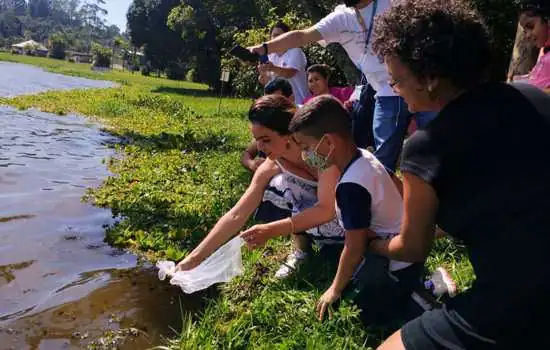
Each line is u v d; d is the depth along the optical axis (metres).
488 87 1.77
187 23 31.94
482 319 1.65
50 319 3.30
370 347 2.70
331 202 3.08
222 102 21.33
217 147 9.48
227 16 29.48
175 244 4.57
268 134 3.35
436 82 1.79
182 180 6.79
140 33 41.06
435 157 1.74
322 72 5.30
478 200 1.67
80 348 3.00
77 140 9.96
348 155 2.83
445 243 3.87
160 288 3.78
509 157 1.65
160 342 3.10
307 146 2.83
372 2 3.93
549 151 1.64
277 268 3.62
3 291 3.62
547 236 1.58
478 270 1.70
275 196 3.65
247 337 2.96
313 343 2.71
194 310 3.47
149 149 9.25
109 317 3.35
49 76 36.94
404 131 3.98
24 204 5.52
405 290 2.83
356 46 4.09
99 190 6.21
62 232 4.79
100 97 20.22
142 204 5.61
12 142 9.05
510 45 8.37
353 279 2.91
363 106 4.43
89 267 4.09
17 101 16.00
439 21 1.77
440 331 1.74
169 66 47.62
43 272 3.96
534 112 1.68
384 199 2.77
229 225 3.37
